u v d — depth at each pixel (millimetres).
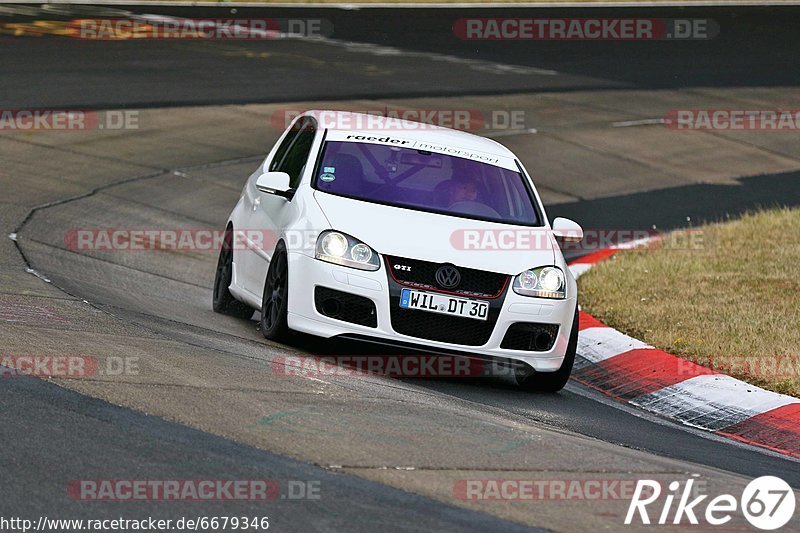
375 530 15750
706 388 29312
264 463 18094
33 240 39219
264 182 29625
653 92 83250
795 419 27094
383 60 84688
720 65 94375
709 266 42750
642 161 65688
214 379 22875
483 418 23219
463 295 26891
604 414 27047
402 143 31547
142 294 33969
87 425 18969
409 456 19328
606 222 53531
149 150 56625
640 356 32062
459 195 29875
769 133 74688
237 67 76938
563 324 27891
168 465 17562
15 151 53000
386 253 26906
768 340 32844
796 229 49469
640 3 123062
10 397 19969
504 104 74750
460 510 16938
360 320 26797
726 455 23984
